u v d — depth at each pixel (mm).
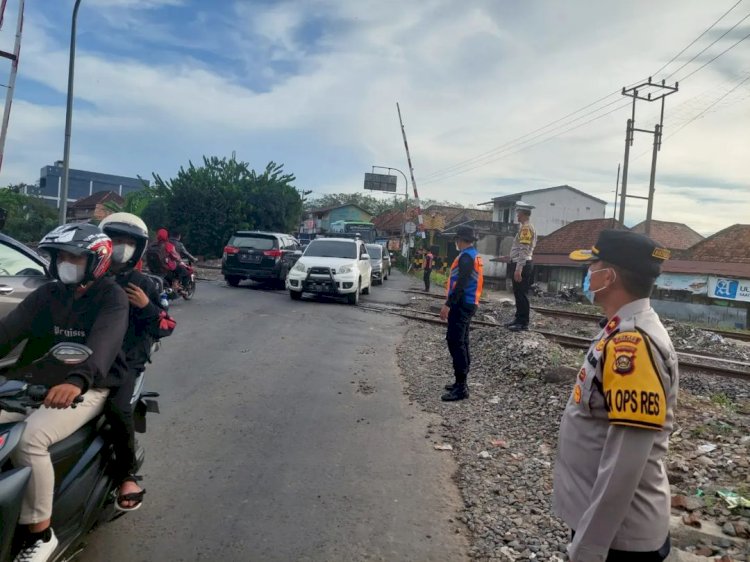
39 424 2592
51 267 2855
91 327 2936
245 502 4090
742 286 27578
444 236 49094
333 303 15742
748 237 32156
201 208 33812
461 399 6824
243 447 5086
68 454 2795
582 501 1978
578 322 14484
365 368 8336
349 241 16969
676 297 29906
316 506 4078
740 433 5516
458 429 5805
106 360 2742
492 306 17344
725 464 4762
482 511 4078
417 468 4809
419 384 7559
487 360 8719
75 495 2824
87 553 3383
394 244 50312
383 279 27672
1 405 2545
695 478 4543
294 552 3500
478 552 3568
